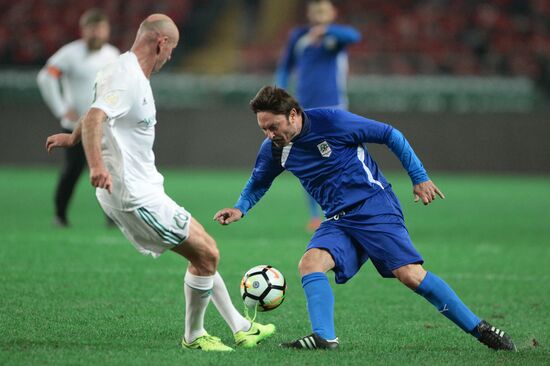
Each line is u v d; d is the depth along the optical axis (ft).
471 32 318.86
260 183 64.44
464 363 56.24
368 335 67.46
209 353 58.13
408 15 329.31
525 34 319.06
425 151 265.13
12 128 276.41
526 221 160.56
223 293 62.75
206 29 343.46
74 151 134.10
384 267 61.00
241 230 141.49
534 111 261.65
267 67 303.07
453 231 143.64
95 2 337.52
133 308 76.18
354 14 331.57
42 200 186.39
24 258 104.47
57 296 81.05
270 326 65.62
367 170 62.03
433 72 293.02
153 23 58.29
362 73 292.61
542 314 77.82
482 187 235.81
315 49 140.87
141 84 57.06
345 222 61.46
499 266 106.32
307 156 61.77
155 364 54.24
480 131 263.90
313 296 59.41
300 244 123.54
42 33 324.39
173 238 58.70
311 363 55.16
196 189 217.56
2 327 66.54
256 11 350.84
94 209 171.83
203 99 278.87
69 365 53.62
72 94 131.64
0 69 314.55
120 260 104.99
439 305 60.49
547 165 261.65
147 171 58.85
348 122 61.36
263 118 59.06
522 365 56.03
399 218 61.72
